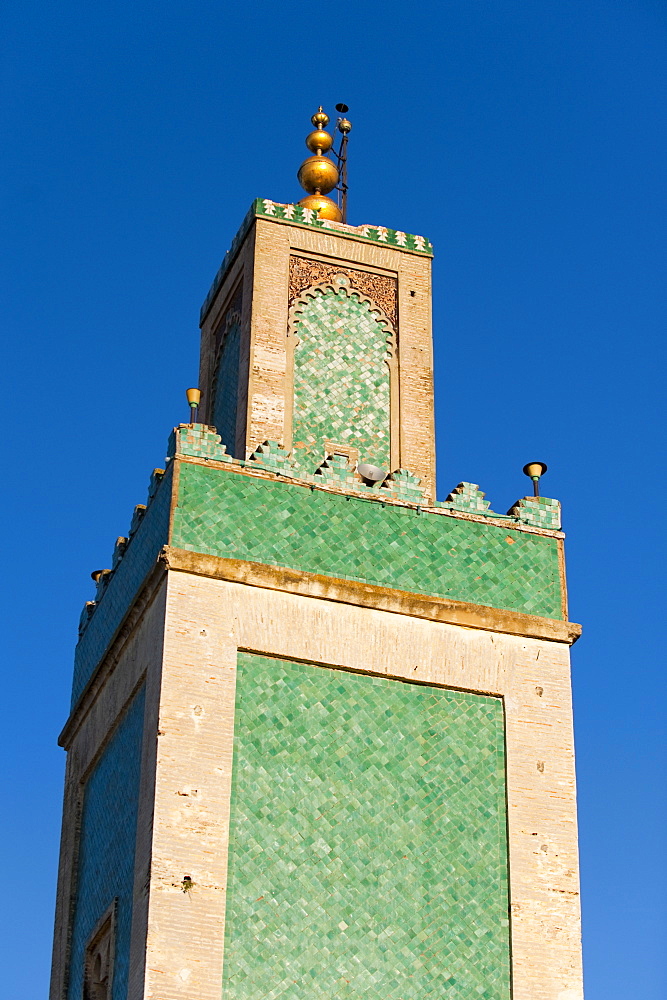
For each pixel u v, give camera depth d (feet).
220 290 126.52
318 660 104.47
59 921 114.52
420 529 109.70
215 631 103.19
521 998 100.27
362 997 97.91
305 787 101.60
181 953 95.55
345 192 130.00
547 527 112.47
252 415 115.85
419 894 101.19
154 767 99.45
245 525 106.11
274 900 98.48
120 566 115.03
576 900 103.45
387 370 120.47
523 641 109.09
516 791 105.19
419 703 105.91
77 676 121.08
